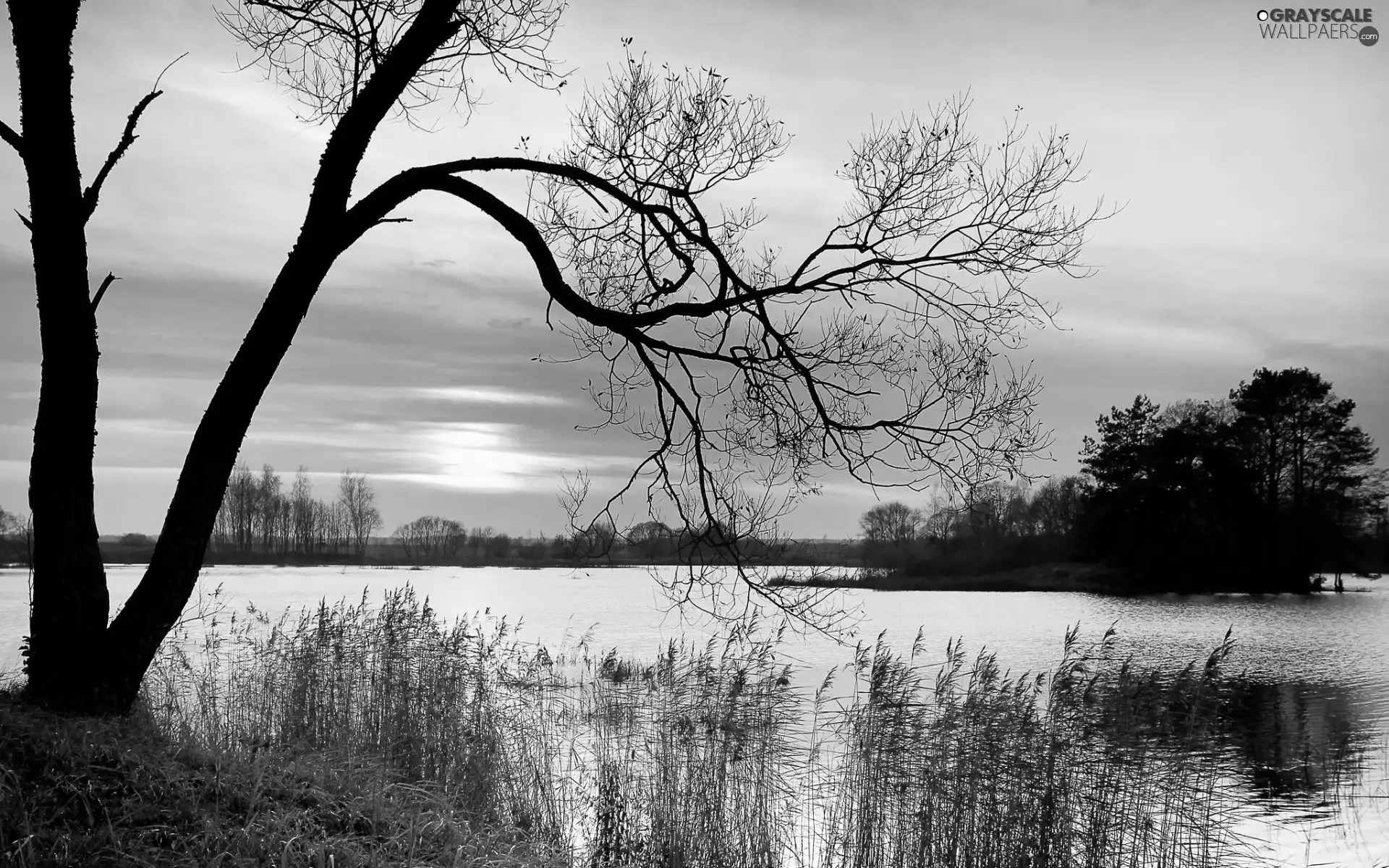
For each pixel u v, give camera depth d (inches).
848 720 476.7
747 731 475.5
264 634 687.7
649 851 398.9
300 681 508.4
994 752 428.5
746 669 495.5
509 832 387.5
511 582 3809.1
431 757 465.1
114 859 231.9
